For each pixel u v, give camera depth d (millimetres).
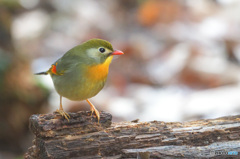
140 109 12711
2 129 12391
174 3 19500
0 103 12445
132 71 15188
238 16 18672
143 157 6320
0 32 13008
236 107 11820
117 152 6523
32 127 6445
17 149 12375
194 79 14188
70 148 6277
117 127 6652
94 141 6410
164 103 12820
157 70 15117
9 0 18438
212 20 18500
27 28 17562
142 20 19016
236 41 16312
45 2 19469
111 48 7402
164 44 16812
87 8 19547
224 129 6770
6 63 12641
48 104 13172
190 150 6496
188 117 11820
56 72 7406
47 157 6199
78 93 7312
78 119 6457
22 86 12805
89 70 7133
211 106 12062
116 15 19547
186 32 17625
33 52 15914
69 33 17797
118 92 13992
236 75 13961
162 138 6652
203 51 15578
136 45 16547
